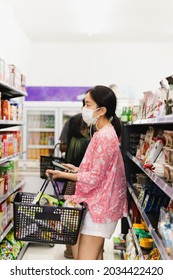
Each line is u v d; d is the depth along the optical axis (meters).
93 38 7.09
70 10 5.39
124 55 7.38
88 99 2.27
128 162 4.02
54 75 7.41
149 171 2.14
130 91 7.21
